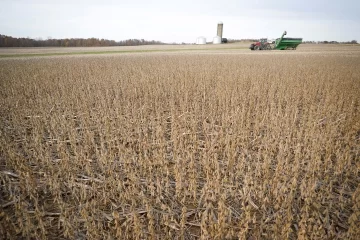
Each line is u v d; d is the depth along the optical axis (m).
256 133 5.65
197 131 5.98
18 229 2.85
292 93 8.50
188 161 4.51
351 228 2.67
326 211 2.99
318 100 8.48
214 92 8.88
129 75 12.80
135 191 3.49
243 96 7.93
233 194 3.47
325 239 2.81
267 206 3.39
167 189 3.60
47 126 5.87
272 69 13.88
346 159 4.02
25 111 7.23
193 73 12.75
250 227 3.06
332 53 28.56
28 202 3.50
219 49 45.00
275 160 4.54
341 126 5.74
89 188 3.74
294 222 3.14
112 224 3.14
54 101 8.36
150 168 3.98
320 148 4.47
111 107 7.82
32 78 12.22
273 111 6.42
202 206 3.44
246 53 30.19
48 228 3.11
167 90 9.48
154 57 24.55
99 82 10.84
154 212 3.30
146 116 6.81
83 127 5.96
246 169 4.32
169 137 5.82
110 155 4.39
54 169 4.30
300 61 18.45
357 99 7.89
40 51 43.34
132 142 5.14
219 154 4.84
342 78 10.82
